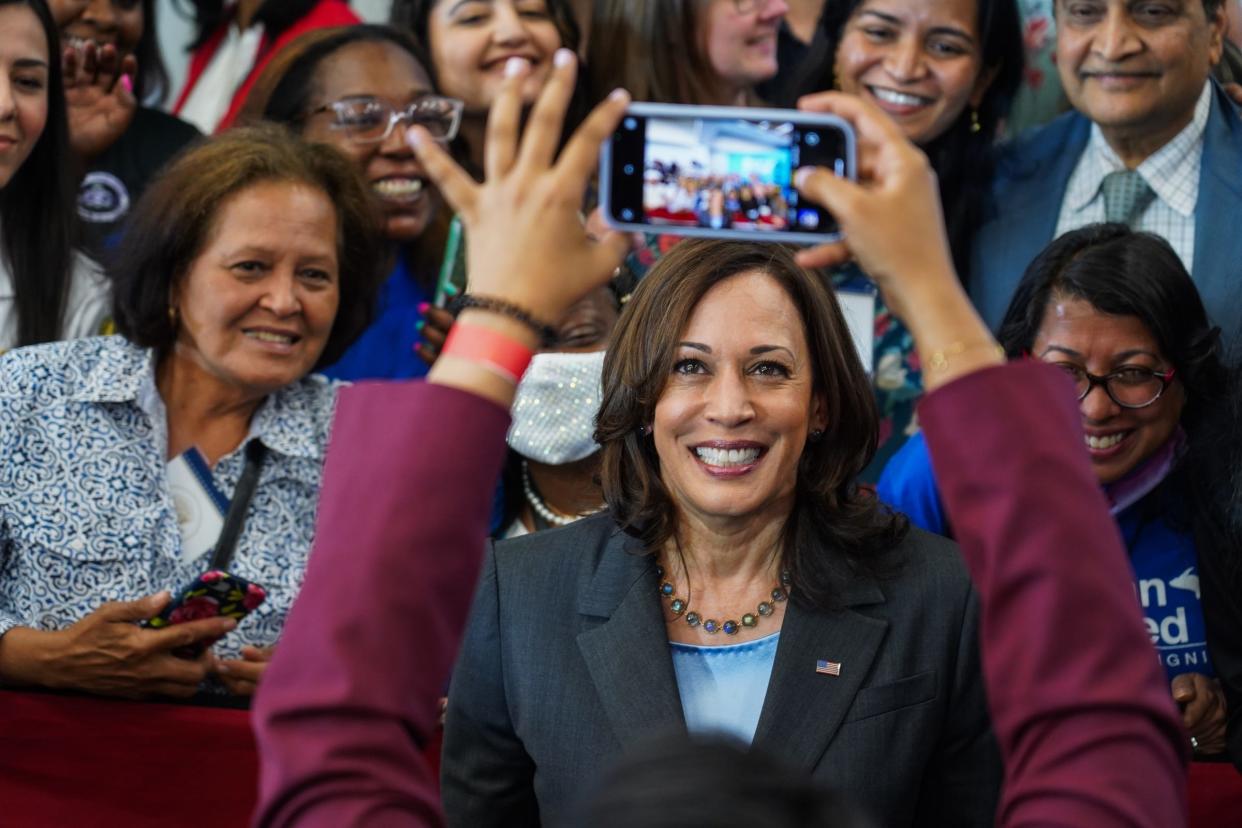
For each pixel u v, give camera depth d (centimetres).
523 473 605
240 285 540
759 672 396
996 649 192
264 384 547
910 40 696
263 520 548
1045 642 188
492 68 733
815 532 402
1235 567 539
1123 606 189
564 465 592
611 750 385
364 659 182
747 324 382
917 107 701
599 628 397
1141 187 681
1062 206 694
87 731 523
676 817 150
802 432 386
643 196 229
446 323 662
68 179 665
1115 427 543
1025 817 190
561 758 390
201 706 530
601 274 192
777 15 728
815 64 726
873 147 194
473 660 411
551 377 584
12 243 653
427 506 183
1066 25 684
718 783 153
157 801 526
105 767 525
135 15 754
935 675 387
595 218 563
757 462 384
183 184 546
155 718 524
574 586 407
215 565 541
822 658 387
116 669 507
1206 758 544
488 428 186
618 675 389
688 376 387
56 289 660
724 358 382
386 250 694
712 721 391
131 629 504
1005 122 703
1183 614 552
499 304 188
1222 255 667
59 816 525
